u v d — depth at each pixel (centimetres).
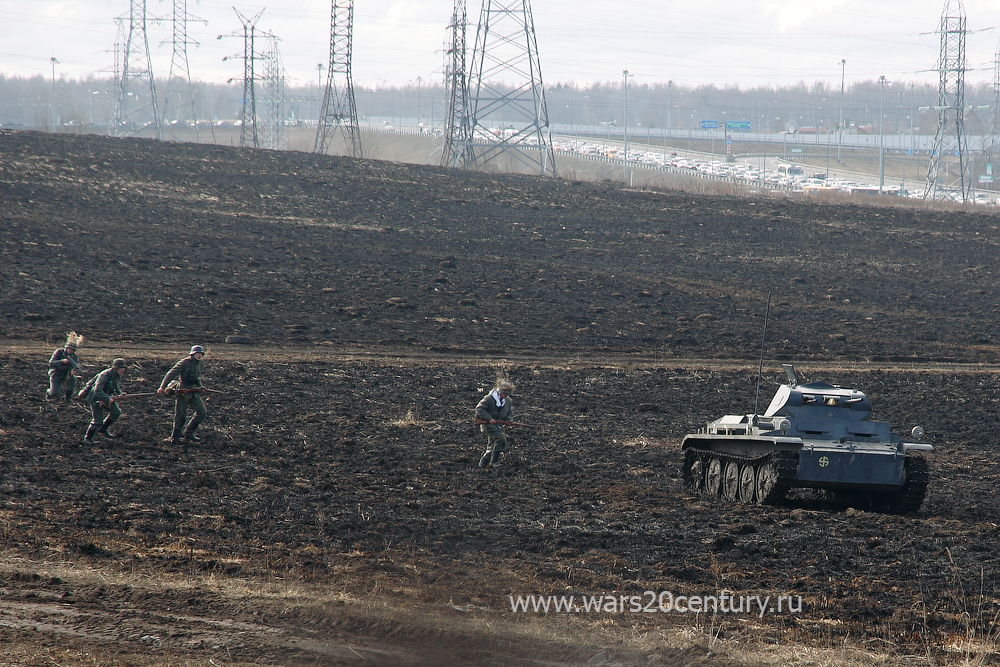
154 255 17100
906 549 5103
